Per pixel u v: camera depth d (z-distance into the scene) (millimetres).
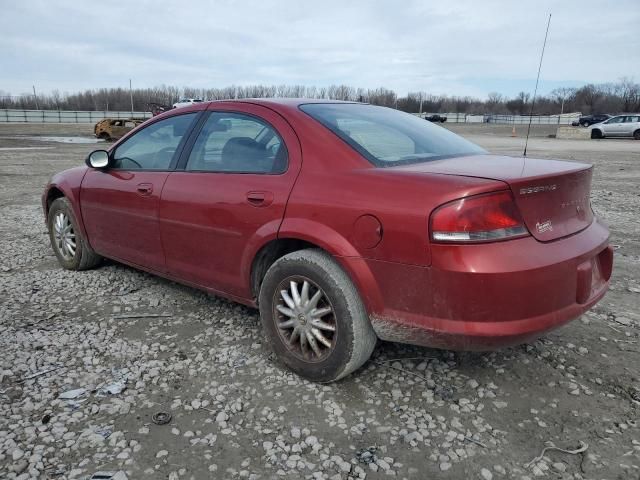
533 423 2672
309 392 2930
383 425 2645
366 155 2969
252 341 3547
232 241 3338
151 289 4535
